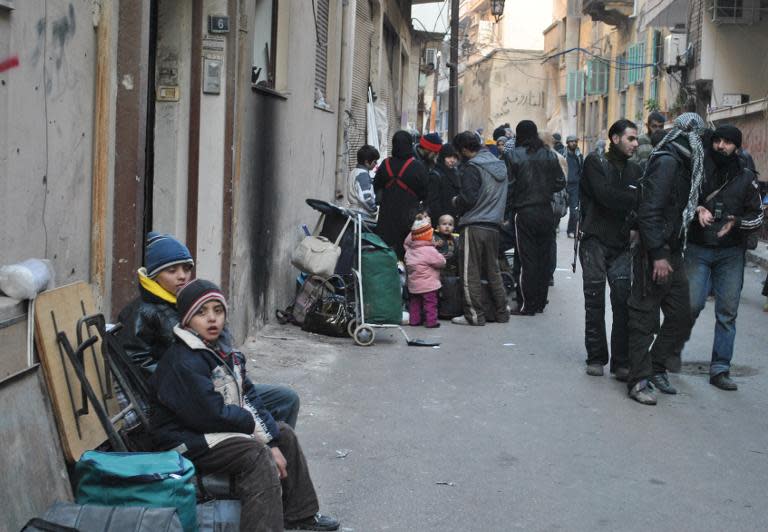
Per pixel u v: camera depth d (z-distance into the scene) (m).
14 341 3.94
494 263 10.78
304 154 11.34
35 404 4.00
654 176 7.28
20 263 4.27
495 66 64.75
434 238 11.15
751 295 13.50
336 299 9.67
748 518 5.19
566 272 15.56
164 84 7.89
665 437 6.59
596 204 8.12
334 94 13.38
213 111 8.10
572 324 10.84
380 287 9.38
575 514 5.17
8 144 4.34
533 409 7.21
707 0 26.45
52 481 3.97
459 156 12.31
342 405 7.12
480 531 4.90
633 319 7.48
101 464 3.95
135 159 5.69
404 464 5.86
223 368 4.36
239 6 8.26
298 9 10.66
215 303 4.31
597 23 48.31
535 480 5.67
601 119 46.81
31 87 4.56
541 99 64.50
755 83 26.48
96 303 5.39
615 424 6.87
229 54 8.09
